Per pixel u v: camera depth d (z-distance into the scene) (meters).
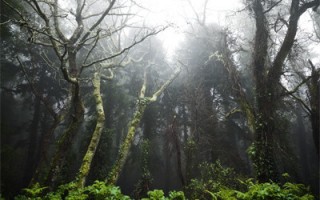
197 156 16.98
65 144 10.70
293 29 12.30
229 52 15.02
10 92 23.48
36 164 21.06
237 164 18.55
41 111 23.55
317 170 24.08
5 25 14.08
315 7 12.12
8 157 18.89
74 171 20.41
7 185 18.80
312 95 12.83
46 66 21.75
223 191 7.20
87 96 22.86
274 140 12.00
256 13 13.30
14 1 14.00
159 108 23.75
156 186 25.75
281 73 12.39
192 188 13.16
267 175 10.82
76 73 11.69
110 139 18.52
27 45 19.38
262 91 12.23
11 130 23.41
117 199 5.96
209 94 20.48
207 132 18.05
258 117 11.90
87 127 19.23
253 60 13.01
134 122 15.15
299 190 6.80
